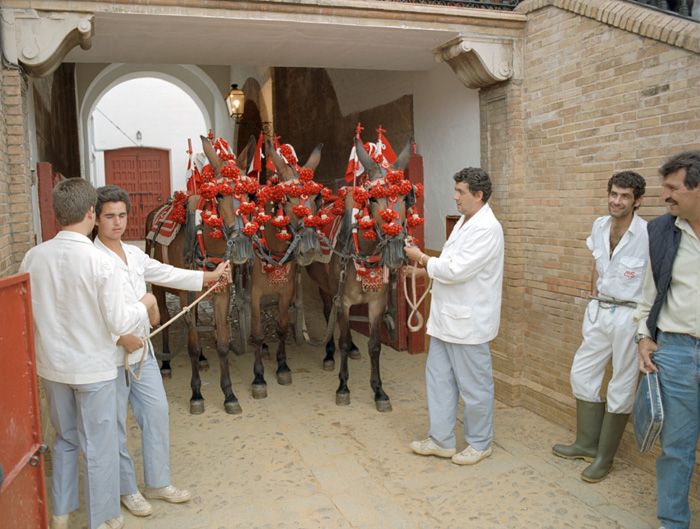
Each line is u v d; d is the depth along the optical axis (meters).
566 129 4.52
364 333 7.56
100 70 12.57
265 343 6.91
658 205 3.81
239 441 4.55
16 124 3.98
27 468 2.55
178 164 20.58
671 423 3.00
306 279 9.91
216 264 4.85
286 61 5.88
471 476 3.96
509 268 5.12
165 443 3.63
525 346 5.14
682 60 3.60
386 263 4.39
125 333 3.04
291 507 3.61
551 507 3.57
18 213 4.03
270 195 4.95
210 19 4.35
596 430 4.10
